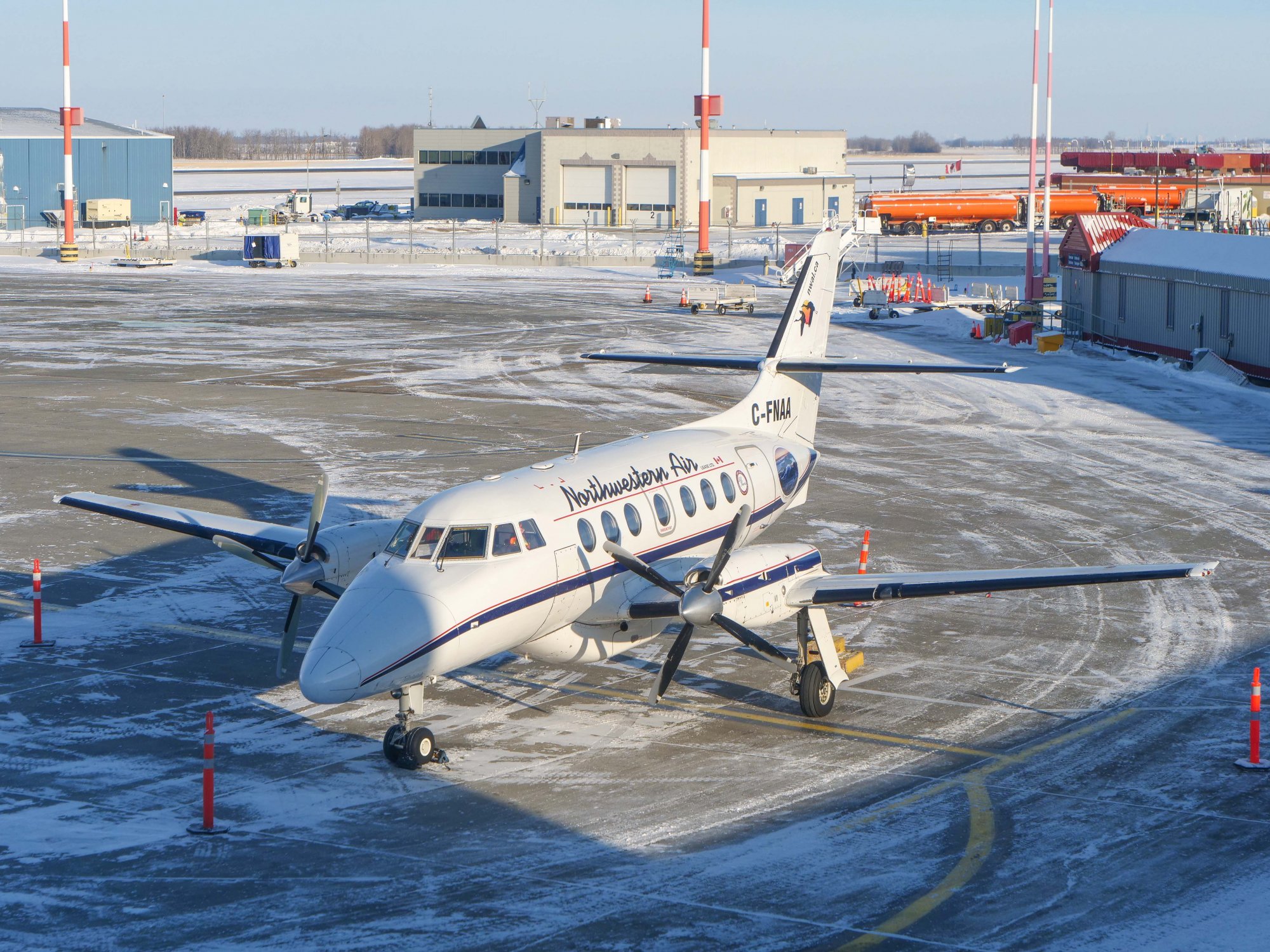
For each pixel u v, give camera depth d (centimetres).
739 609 1717
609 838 1430
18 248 10638
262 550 1959
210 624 2205
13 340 5706
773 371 2377
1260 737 1716
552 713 1838
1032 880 1327
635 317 6812
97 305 7100
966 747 1702
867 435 3916
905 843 1415
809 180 13775
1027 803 1521
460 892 1302
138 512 2119
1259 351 4641
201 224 13725
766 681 1977
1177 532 2777
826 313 2512
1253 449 3662
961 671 2000
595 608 1791
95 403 4269
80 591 2372
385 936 1212
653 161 13188
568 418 4084
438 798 1542
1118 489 3192
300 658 2053
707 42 8631
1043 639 2150
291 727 1775
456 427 3922
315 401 4359
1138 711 1822
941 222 12750
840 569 2475
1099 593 2408
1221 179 11481
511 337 6016
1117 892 1300
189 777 1599
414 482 3178
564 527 1745
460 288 8306
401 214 15425
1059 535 2756
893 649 2109
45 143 13188
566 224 13650
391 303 7362
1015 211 12850
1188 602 2341
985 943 1198
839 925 1234
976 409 4359
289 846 1409
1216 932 1219
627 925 1234
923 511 2972
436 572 1639
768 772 1623
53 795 1544
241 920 1243
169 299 7475
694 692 1930
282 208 15050
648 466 1959
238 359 5294
